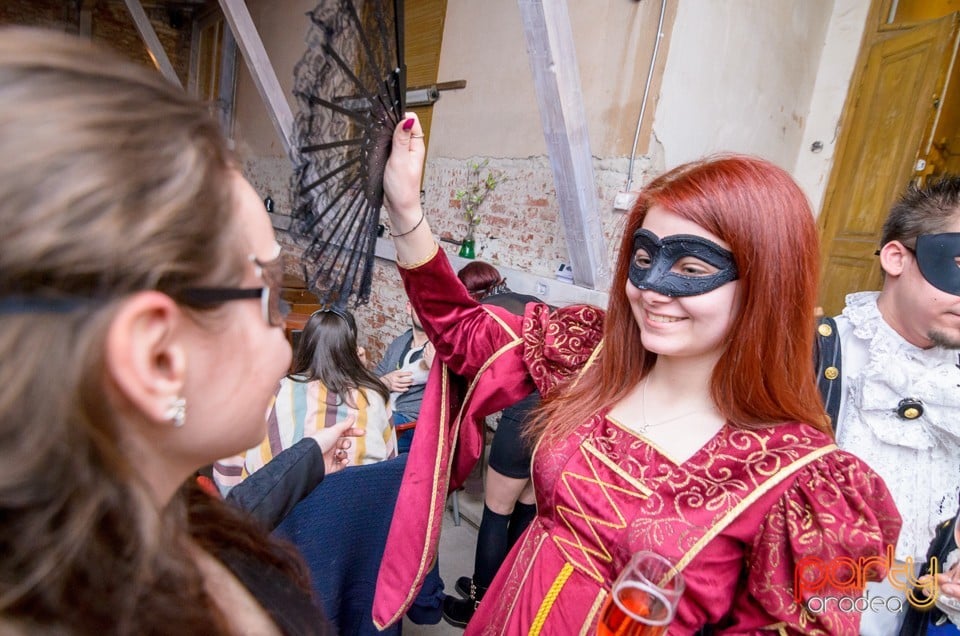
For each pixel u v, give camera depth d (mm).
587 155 2240
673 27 2254
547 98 2129
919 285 927
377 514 1210
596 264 2414
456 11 3441
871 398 987
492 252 3162
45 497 271
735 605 746
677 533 693
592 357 935
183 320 322
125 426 313
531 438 1016
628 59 2426
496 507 1758
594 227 2361
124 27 6938
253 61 3840
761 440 713
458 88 3434
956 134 2574
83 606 281
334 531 1147
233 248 344
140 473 306
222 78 6582
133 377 290
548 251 2822
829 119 3061
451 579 2068
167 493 375
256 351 382
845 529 646
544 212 2836
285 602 468
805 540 656
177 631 313
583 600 744
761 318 689
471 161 3324
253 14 6008
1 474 259
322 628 497
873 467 985
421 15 3766
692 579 681
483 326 1007
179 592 330
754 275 678
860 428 1014
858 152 2906
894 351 992
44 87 263
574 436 845
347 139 821
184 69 7441
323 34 757
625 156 2451
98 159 258
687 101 2412
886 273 1026
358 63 808
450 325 1003
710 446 736
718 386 747
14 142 247
